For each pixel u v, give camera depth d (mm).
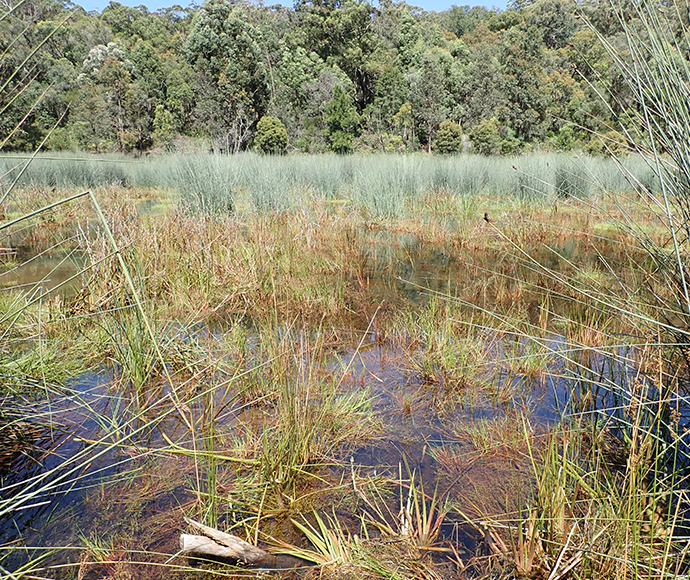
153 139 26562
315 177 11047
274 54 44438
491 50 35625
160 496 1853
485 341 3295
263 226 5703
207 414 2422
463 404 2566
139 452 2127
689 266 1785
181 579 1475
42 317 3361
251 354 3080
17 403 2410
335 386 2641
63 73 22922
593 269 4984
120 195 10094
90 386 2703
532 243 6477
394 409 2514
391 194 8492
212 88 33875
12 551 1563
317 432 2180
